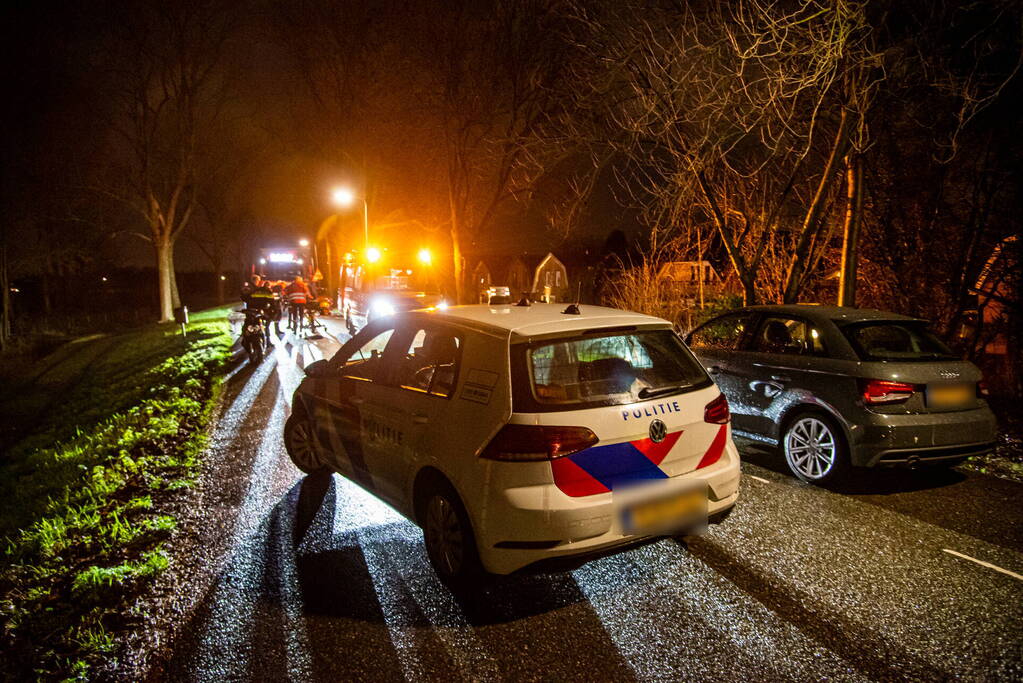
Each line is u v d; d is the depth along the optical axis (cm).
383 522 502
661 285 1499
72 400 1730
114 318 5228
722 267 1614
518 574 354
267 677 314
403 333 473
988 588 381
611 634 342
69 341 3950
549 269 5047
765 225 1034
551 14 2211
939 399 526
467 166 3111
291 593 393
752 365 627
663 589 388
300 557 442
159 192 3750
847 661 313
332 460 552
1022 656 315
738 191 1194
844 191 1049
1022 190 909
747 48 877
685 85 1000
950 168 941
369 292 2708
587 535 345
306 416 608
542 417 349
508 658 323
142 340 2605
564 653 326
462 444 372
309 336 1988
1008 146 888
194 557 449
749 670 309
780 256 1191
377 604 378
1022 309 962
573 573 411
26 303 5628
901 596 373
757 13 841
